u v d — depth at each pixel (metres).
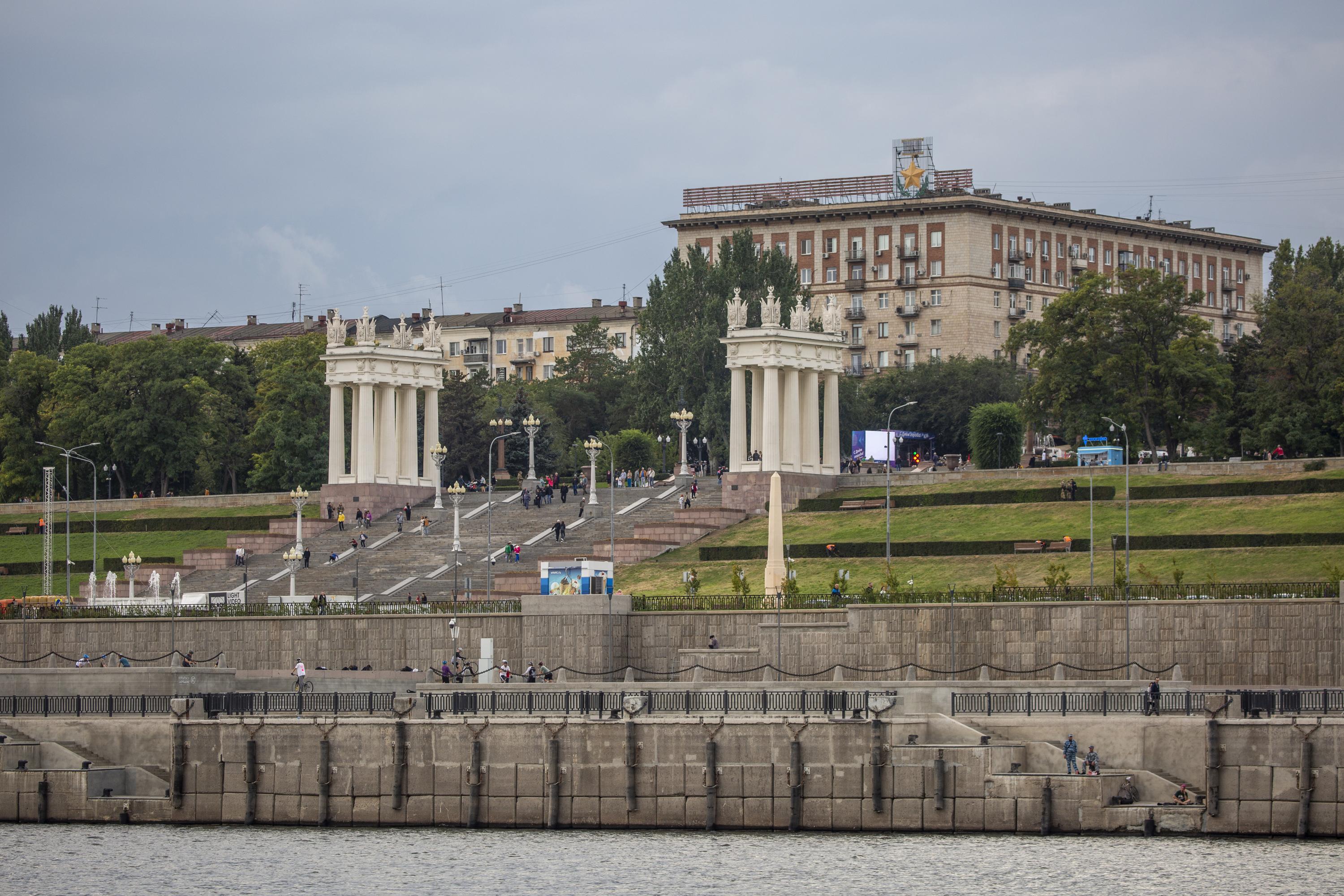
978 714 180.75
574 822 177.25
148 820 183.38
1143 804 170.25
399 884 157.88
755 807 175.12
